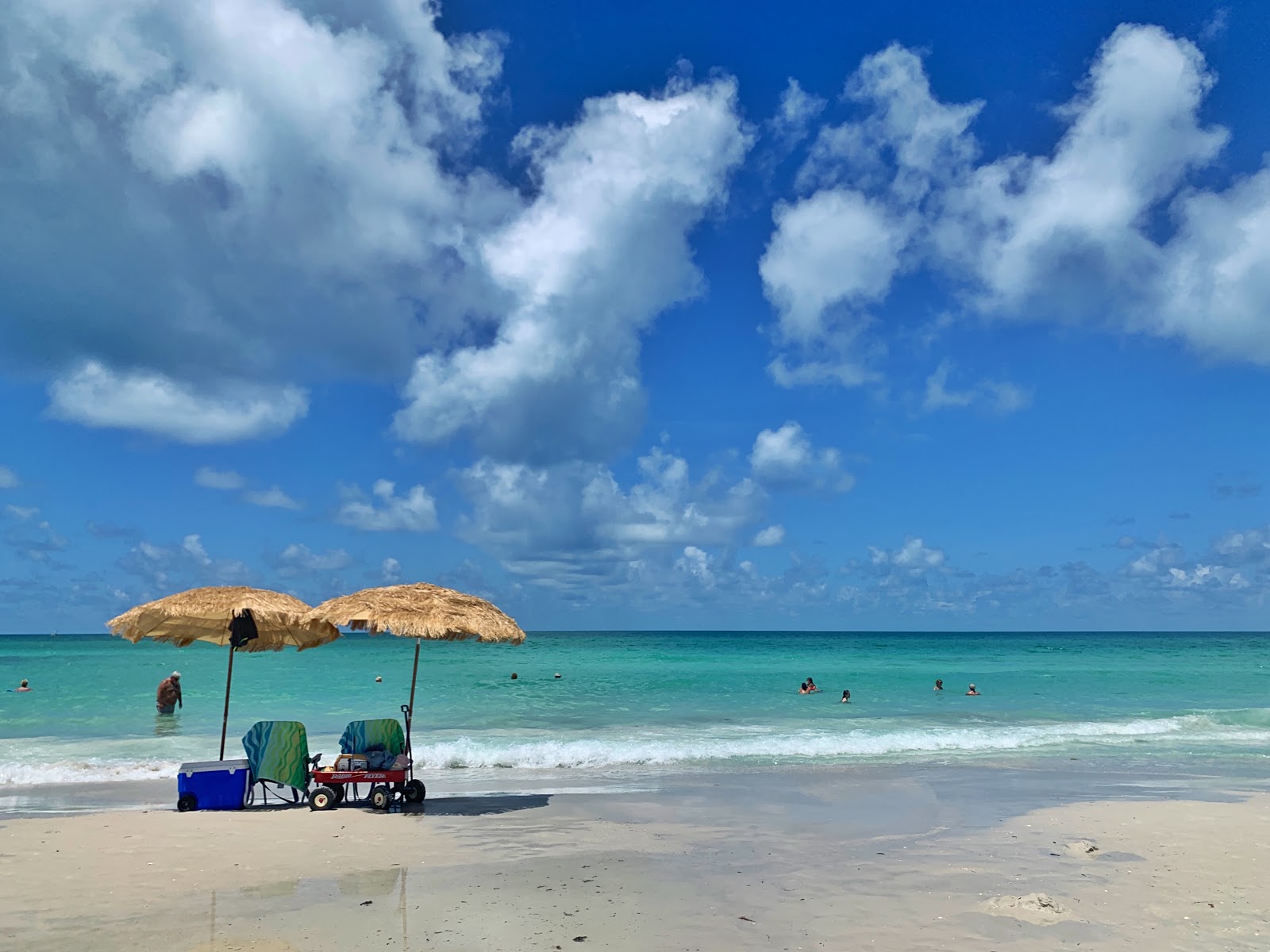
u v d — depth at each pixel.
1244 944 6.53
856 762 16.50
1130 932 6.79
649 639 155.75
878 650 88.31
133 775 14.91
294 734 11.92
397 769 11.80
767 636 192.00
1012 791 13.35
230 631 12.31
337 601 12.14
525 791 13.48
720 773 15.25
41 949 6.44
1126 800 12.61
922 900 7.64
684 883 8.23
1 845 9.42
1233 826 10.73
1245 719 23.44
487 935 6.72
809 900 7.65
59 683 36.16
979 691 34.44
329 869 8.66
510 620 12.46
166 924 6.99
